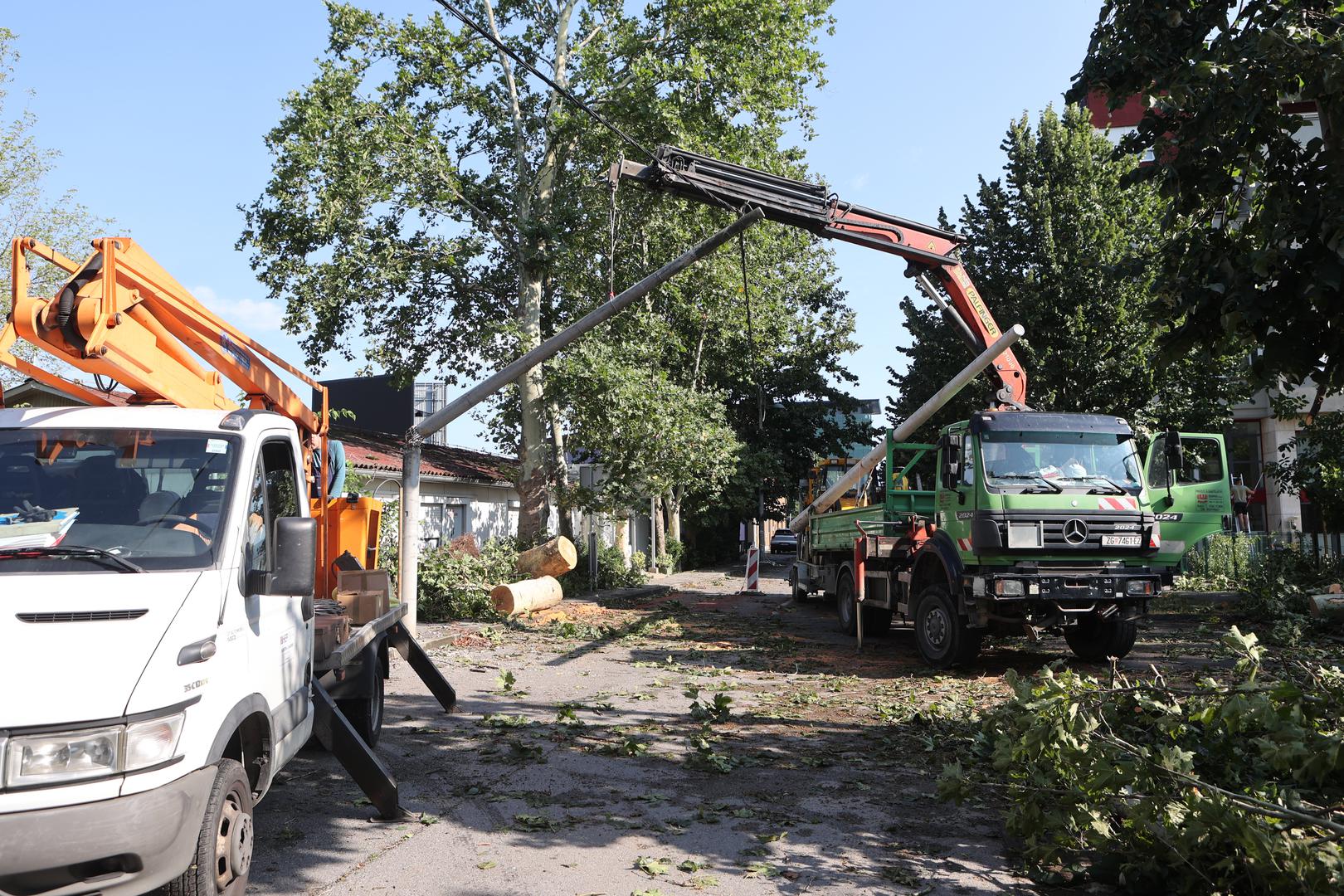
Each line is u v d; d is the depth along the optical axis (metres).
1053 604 11.60
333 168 22.83
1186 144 6.56
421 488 25.86
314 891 4.82
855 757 7.66
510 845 5.55
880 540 14.00
